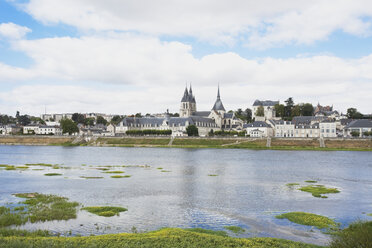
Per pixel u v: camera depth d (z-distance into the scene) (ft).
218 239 124.26
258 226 155.02
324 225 154.30
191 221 162.71
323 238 138.72
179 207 190.29
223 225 156.76
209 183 273.54
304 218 164.45
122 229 149.07
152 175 319.88
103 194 226.17
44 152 633.61
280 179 298.15
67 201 202.69
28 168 370.53
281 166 399.03
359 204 200.23
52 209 179.01
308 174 330.95
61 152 634.02
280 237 140.36
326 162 444.96
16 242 112.16
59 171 347.15
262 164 421.18
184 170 359.25
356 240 116.37
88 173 332.19
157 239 121.80
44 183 269.64
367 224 148.87
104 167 385.70
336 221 164.35
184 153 608.60
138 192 233.76
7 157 521.65
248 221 162.91
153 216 170.91
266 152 624.18
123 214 173.78
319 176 318.24
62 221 159.63
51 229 147.23
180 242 119.34
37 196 214.90
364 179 301.22
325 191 237.66
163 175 320.09
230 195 224.94
